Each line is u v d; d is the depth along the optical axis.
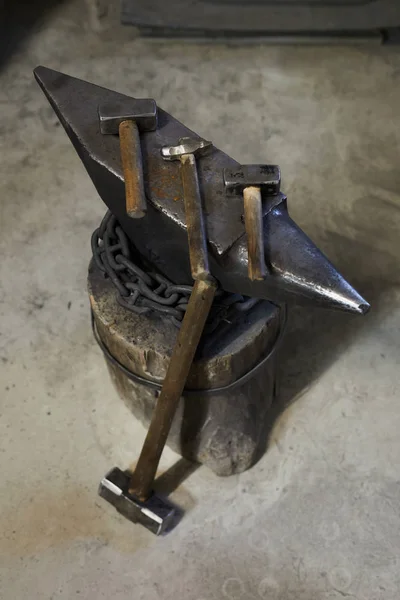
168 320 2.10
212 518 2.33
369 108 3.34
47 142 3.23
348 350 2.63
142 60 3.54
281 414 2.51
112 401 2.55
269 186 1.89
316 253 1.85
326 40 3.56
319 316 2.70
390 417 2.50
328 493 2.37
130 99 2.03
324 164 3.14
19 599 2.20
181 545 2.29
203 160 1.98
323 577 2.23
